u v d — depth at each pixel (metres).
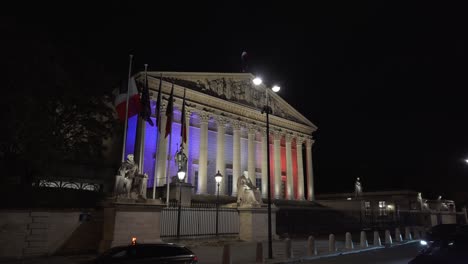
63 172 37.88
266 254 22.39
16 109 24.09
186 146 49.47
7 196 25.31
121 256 13.24
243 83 60.88
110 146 45.22
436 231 23.44
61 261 19.22
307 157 71.19
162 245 14.03
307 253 22.78
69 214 22.52
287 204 59.16
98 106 34.34
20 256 20.42
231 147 60.53
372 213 51.62
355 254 23.94
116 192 22.09
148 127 47.94
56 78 30.08
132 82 28.33
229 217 29.67
